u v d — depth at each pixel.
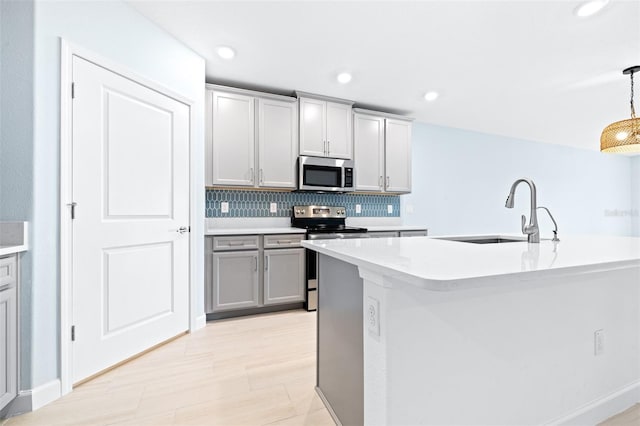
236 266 2.76
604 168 6.43
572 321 1.31
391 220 4.18
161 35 2.18
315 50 2.48
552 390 1.26
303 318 2.79
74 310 1.64
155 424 1.35
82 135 1.68
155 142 2.13
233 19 2.09
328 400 1.45
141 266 2.03
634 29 2.16
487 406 1.11
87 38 1.69
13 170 1.43
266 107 3.10
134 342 1.98
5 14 1.44
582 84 3.09
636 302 1.51
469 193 4.80
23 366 1.44
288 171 3.19
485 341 1.09
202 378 1.74
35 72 1.46
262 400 1.53
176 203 2.30
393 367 0.90
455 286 0.70
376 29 2.20
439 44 2.38
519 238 2.10
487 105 3.69
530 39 2.30
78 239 1.66
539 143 5.51
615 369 1.44
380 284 0.89
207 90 2.86
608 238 1.78
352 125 3.54
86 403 1.50
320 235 3.10
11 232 1.40
